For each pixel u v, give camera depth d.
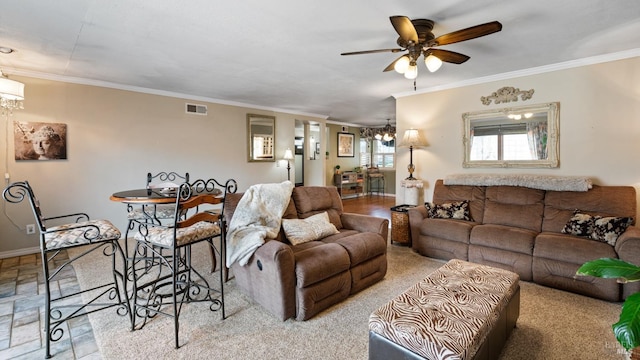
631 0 2.08
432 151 4.51
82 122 4.09
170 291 2.72
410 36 2.17
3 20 2.36
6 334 2.06
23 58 3.24
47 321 1.84
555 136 3.49
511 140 3.81
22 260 3.53
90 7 2.17
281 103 5.82
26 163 3.74
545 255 2.78
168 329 2.12
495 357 1.66
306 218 3.10
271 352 1.88
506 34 2.64
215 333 2.07
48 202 3.89
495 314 1.64
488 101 3.96
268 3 2.12
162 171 4.80
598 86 3.23
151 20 2.37
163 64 3.44
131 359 1.81
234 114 5.68
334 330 2.11
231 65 3.48
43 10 2.21
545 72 3.54
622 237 2.48
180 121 4.98
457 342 1.35
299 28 2.51
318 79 4.07
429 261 3.51
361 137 10.02
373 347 1.58
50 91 3.85
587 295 2.58
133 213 2.95
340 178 8.86
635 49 2.98
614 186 3.04
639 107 3.02
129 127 4.47
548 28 2.52
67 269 3.23
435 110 4.46
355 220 3.30
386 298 2.59
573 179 3.18
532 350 1.88
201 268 3.28
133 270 2.18
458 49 2.99
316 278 2.26
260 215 2.71
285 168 6.55
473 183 3.83
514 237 2.99
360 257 2.65
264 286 2.33
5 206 3.65
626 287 2.42
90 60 3.30
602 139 3.23
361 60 3.31
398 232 4.16
